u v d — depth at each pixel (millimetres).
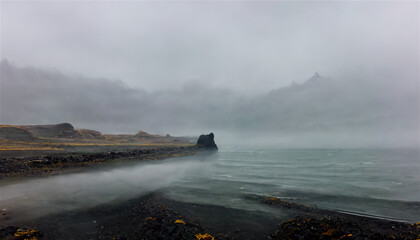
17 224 11398
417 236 10570
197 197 18094
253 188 21922
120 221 12281
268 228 11797
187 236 10461
